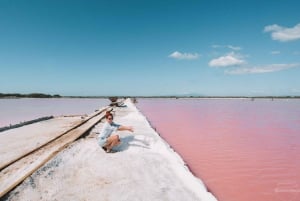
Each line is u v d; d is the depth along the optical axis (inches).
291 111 1200.8
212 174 256.8
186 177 199.5
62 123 542.6
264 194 209.6
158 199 161.3
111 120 278.7
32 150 271.3
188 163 293.9
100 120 588.7
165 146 302.8
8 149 287.9
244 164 289.3
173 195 167.5
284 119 805.2
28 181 182.1
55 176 198.7
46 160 226.7
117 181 190.7
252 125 640.4
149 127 467.5
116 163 234.1
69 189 175.8
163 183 187.6
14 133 405.1
